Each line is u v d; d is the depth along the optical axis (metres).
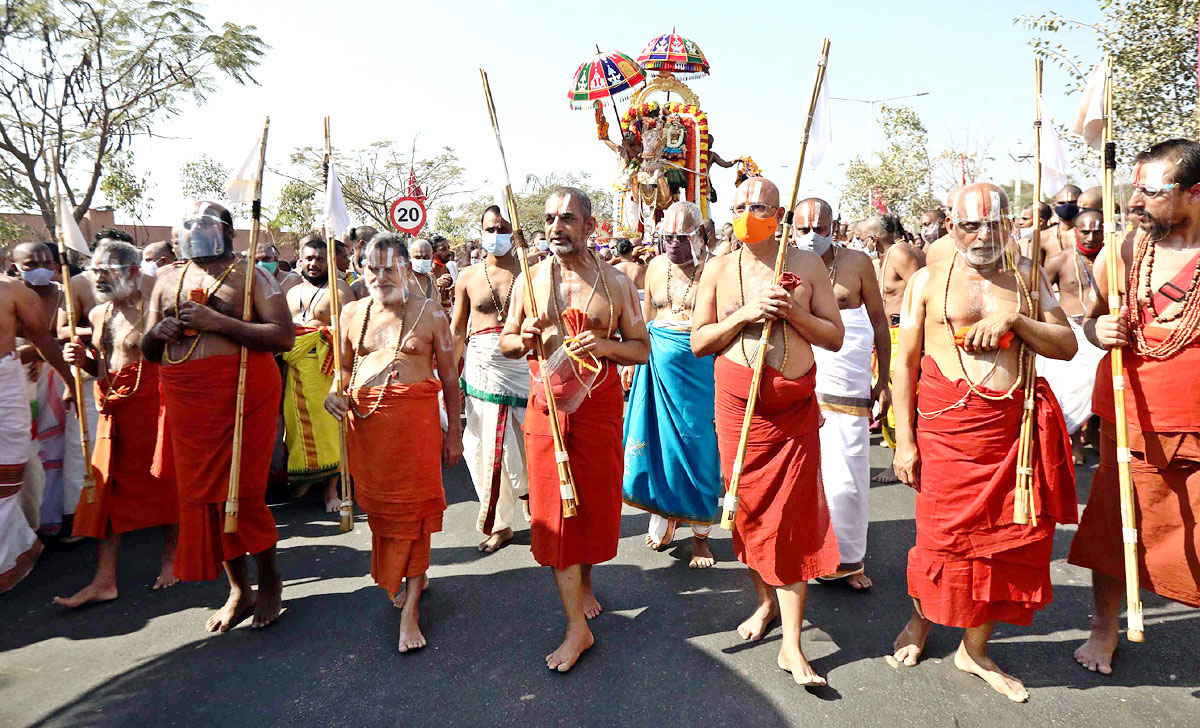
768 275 3.37
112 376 4.18
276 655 3.56
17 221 19.80
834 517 4.08
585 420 3.44
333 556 4.81
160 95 20.12
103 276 4.19
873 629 3.67
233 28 20.36
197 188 28.27
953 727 2.89
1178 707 2.97
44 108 18.28
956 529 3.05
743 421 3.33
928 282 3.17
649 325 4.63
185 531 3.68
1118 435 3.02
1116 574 3.20
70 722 3.07
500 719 3.02
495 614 3.94
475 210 40.19
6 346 4.16
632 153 10.98
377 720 3.04
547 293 3.60
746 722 2.96
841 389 4.09
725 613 3.89
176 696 3.24
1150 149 3.04
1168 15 8.41
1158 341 3.02
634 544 4.95
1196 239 3.00
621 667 3.38
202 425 3.64
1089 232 5.06
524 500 5.25
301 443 5.65
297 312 6.11
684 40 11.20
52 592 4.32
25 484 4.72
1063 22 8.90
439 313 3.88
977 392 3.01
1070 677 3.21
